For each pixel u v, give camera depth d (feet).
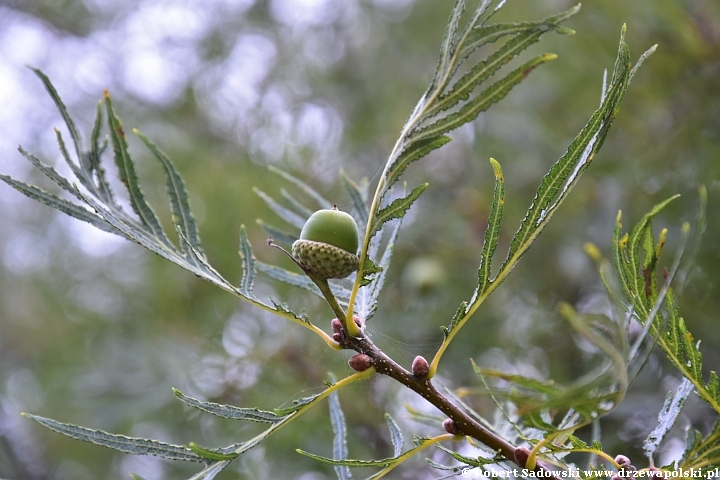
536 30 1.62
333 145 3.41
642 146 2.51
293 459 2.59
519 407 1.47
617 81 1.55
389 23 3.73
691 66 2.38
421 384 1.60
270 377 2.84
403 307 3.04
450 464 2.34
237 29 3.67
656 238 2.43
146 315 3.20
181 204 1.69
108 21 3.62
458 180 3.37
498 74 3.01
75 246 3.96
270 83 3.62
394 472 2.52
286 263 2.99
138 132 1.69
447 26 1.65
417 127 1.64
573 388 1.44
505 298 2.92
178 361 2.90
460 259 3.15
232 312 3.02
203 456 1.57
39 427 3.97
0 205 4.44
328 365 2.82
